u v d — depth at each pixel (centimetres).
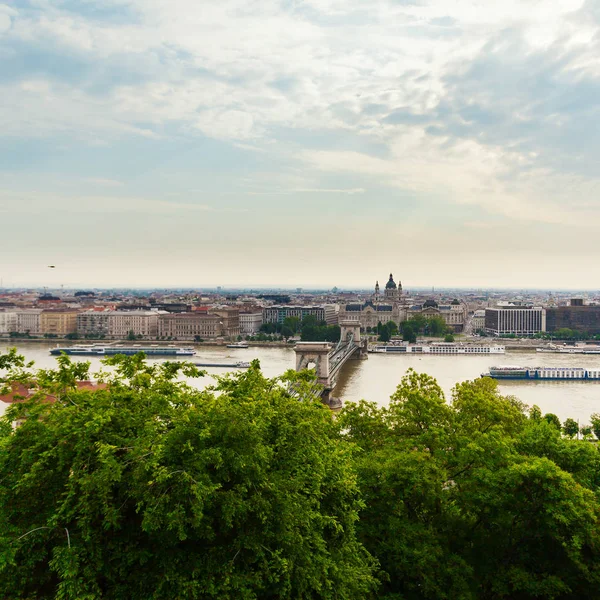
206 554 4353
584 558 5838
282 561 4309
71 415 4728
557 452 6981
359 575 5169
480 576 6059
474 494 6122
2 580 4022
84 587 3903
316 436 5512
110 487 4172
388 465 6303
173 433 4506
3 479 4569
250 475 4528
